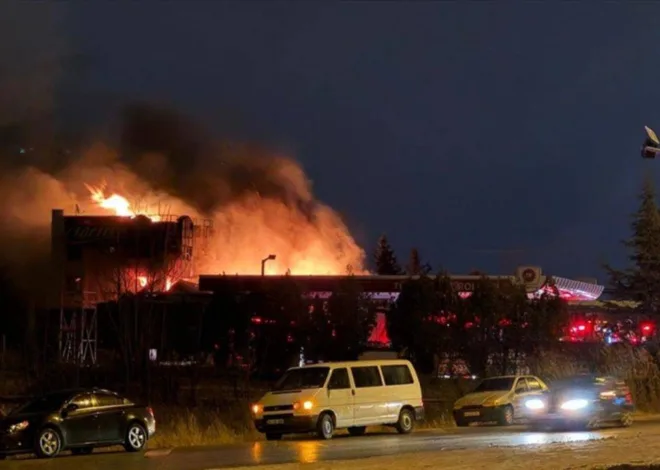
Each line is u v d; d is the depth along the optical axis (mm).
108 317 45281
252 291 48250
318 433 24078
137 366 37188
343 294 44219
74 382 36062
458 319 42125
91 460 19703
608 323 50438
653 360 41281
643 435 23328
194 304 50062
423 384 40062
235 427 26797
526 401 30312
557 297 43375
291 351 43562
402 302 43531
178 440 24453
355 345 43375
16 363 46719
